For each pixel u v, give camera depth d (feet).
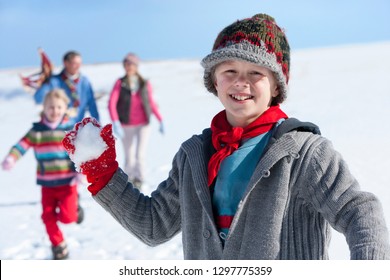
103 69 178.09
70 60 27.99
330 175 7.39
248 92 7.80
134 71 31.58
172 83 117.29
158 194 8.96
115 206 8.59
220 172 7.99
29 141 20.81
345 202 7.16
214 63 7.94
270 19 8.41
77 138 8.29
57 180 20.06
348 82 95.14
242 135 7.98
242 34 7.82
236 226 7.66
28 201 29.99
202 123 58.75
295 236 7.50
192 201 8.32
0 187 34.60
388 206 19.62
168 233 8.98
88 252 19.84
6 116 84.89
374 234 6.78
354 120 47.03
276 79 8.00
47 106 20.84
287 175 7.51
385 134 37.73
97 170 8.30
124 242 20.75
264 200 7.57
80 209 21.84
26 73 175.52
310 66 140.87
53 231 19.53
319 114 53.78
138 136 31.35
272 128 7.99
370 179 24.31
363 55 179.52
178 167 8.78
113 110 30.96
